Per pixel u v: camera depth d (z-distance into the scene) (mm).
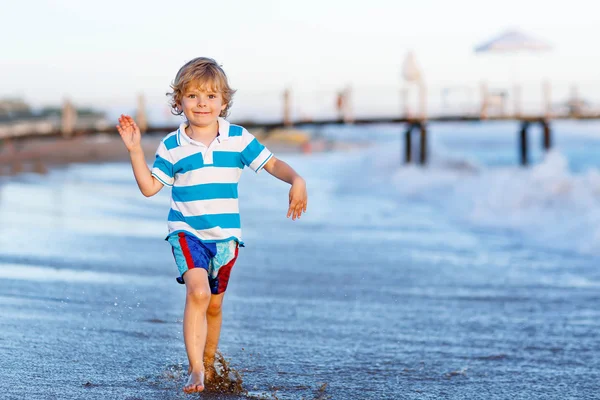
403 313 7125
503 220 15336
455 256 11031
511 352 5750
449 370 5207
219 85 4520
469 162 35438
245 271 9445
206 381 4688
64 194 19672
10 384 4438
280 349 5668
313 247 11789
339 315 6957
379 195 23562
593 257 10922
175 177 4570
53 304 6750
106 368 4883
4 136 32344
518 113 35875
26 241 10938
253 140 4605
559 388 4828
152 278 8469
